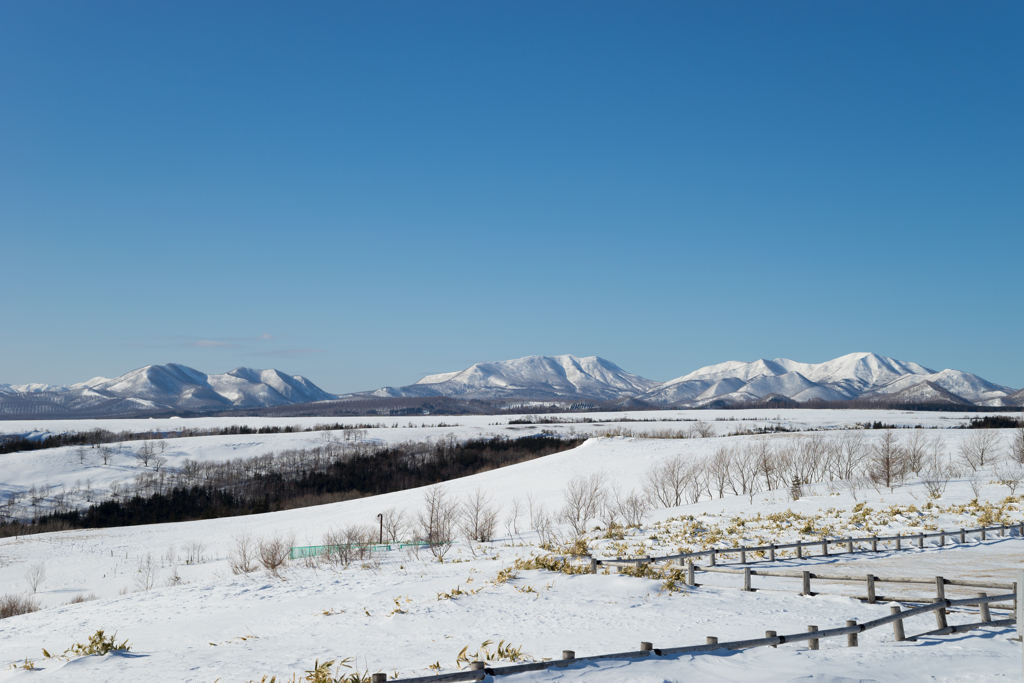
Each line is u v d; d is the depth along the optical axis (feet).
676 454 271.08
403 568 91.35
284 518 283.59
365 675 31.94
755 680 27.86
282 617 59.00
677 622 45.91
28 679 36.94
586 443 330.95
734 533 110.22
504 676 27.76
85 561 221.46
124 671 36.65
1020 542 88.38
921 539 87.15
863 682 28.14
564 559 75.92
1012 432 252.62
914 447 196.85
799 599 55.52
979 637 40.60
